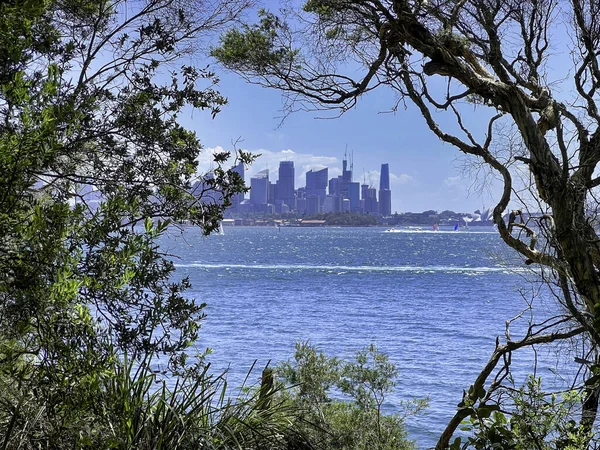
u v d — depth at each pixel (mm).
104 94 4414
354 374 8797
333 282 58656
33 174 3381
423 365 23844
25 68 3809
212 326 32594
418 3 6965
